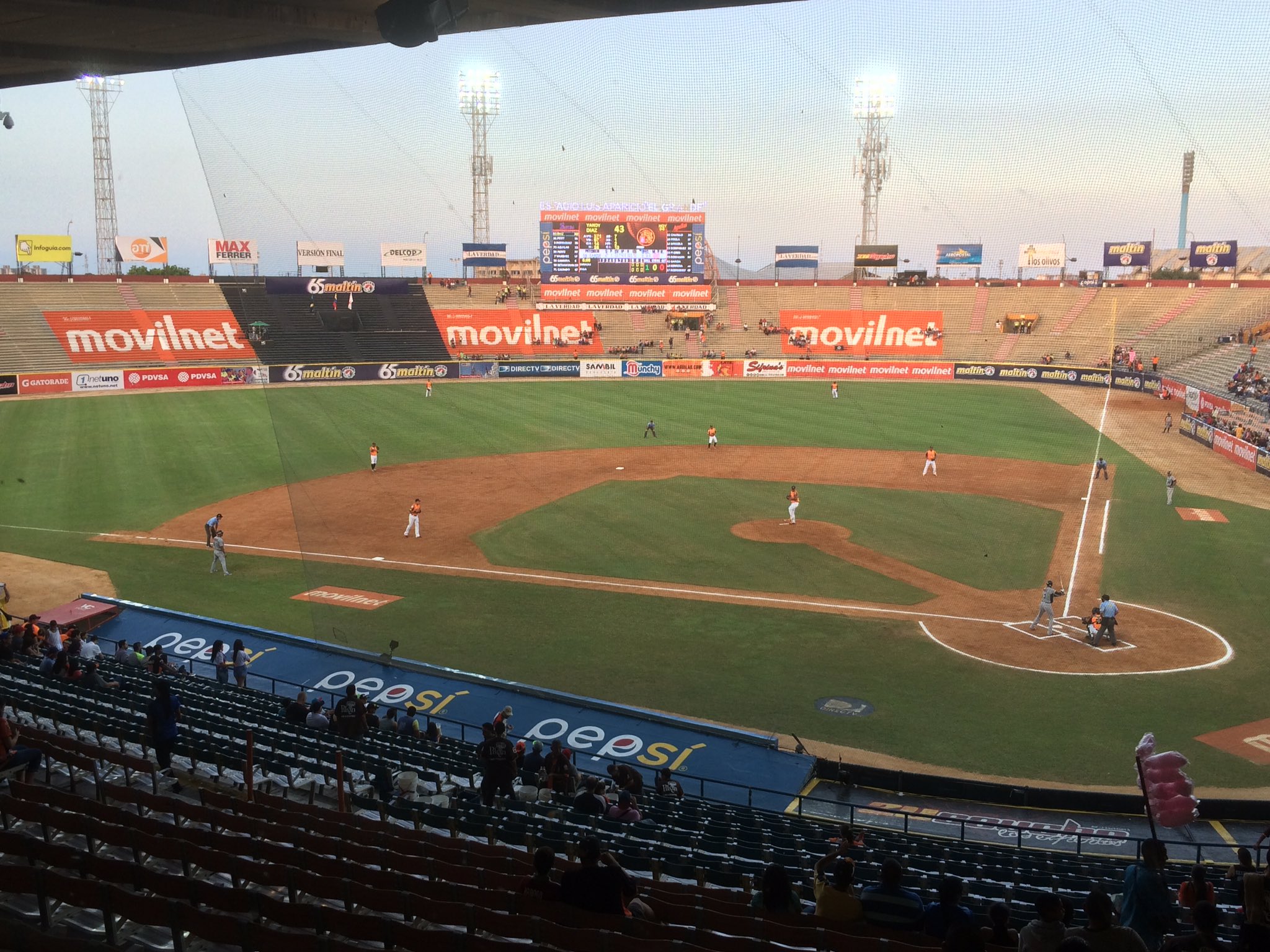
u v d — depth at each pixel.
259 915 7.55
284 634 23.38
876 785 17.06
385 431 50.66
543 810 13.12
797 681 21.75
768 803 16.38
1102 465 43.38
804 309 89.50
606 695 20.67
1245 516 36.28
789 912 8.22
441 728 18.34
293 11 9.51
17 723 13.67
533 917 6.95
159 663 20.02
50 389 70.25
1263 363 51.84
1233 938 8.77
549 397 69.31
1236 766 17.72
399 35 8.63
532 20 10.02
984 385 78.56
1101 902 6.52
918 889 10.44
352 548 19.84
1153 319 72.94
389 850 9.73
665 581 28.80
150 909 7.12
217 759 12.77
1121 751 18.42
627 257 84.00
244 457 47.78
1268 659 22.80
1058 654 23.28
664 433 55.62
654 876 10.23
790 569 30.19
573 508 37.53
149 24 10.04
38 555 31.98
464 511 36.00
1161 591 27.89
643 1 9.96
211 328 80.81
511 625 24.66
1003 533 34.31
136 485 41.97
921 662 22.86
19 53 11.27
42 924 7.91
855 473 45.00
